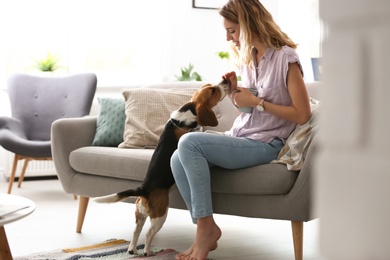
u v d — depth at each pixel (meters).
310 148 2.04
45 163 4.68
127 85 4.95
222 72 5.18
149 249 2.36
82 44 4.96
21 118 4.19
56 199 3.85
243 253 2.49
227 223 3.12
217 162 2.16
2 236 1.82
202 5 5.07
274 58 2.19
